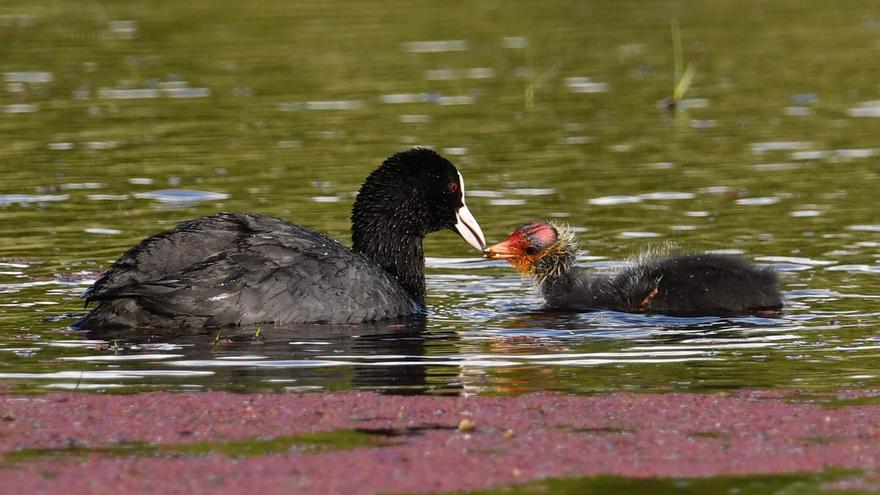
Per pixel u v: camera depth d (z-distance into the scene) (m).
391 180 15.34
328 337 13.10
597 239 17.30
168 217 18.25
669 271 14.90
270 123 24.47
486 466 9.41
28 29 34.12
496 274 16.52
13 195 19.48
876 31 33.56
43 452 9.67
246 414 10.50
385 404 10.78
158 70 29.28
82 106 25.80
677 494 8.88
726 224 17.88
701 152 22.27
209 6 37.59
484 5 38.56
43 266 15.86
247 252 13.49
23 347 12.50
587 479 9.16
